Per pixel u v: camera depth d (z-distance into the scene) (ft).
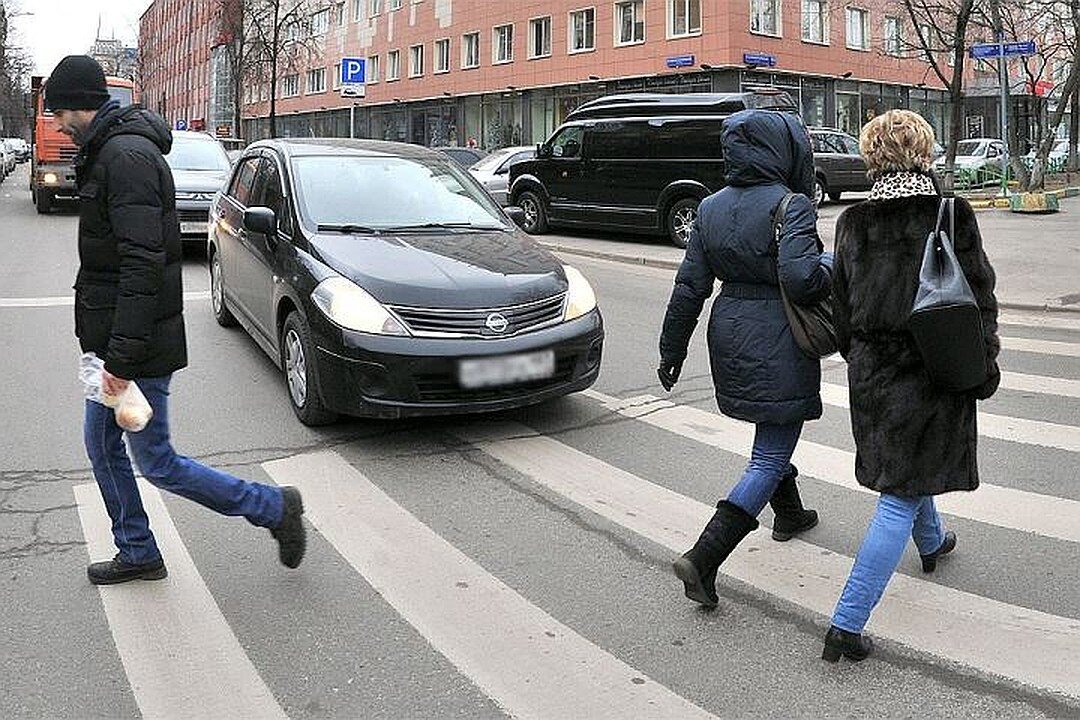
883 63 136.56
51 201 74.18
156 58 333.42
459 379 19.06
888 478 11.25
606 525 15.88
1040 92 124.16
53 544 15.05
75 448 19.67
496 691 11.02
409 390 18.98
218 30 186.80
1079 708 10.62
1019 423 21.35
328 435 20.58
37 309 33.78
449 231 23.09
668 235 56.24
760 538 15.42
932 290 10.66
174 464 13.01
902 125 11.39
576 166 60.08
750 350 12.76
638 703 10.78
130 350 11.85
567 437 20.48
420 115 166.81
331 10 189.67
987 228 57.93
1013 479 17.78
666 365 13.87
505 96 147.02
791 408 12.73
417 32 164.76
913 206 11.23
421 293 19.36
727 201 12.87
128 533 13.60
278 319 22.36
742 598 13.34
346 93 65.16
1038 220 62.44
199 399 23.12
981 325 10.98
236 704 10.77
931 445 11.21
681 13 118.73
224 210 29.94
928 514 13.53
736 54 114.62
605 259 52.65
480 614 12.87
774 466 13.00
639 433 20.74
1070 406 22.72
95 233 12.26
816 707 10.70
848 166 81.15
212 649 11.96
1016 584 13.61
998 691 10.98
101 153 11.98
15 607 12.99
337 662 11.66
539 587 13.67
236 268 27.63
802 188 13.12
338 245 21.22
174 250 12.64
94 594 13.39
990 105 159.94
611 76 127.54
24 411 22.12
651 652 11.90
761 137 12.61
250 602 13.19
